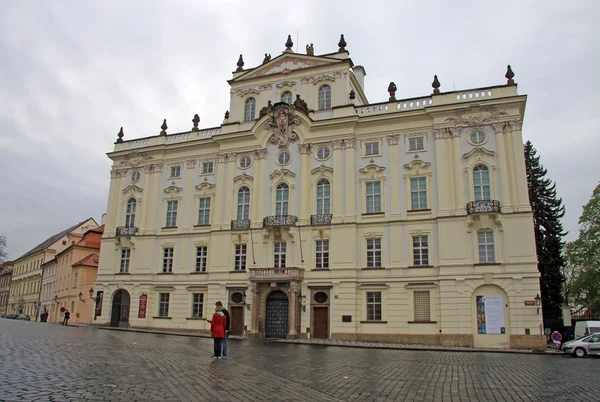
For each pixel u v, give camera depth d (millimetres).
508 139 42062
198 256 51656
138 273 53562
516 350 35531
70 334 33562
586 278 54250
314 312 45094
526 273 38969
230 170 51688
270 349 30266
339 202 46156
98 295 55156
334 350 31828
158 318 51719
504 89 42875
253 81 53688
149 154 56406
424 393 14344
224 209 51000
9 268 133250
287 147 49781
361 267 44344
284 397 12422
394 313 42406
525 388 15859
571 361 27125
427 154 44531
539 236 50312
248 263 48438
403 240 43500
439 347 37188
